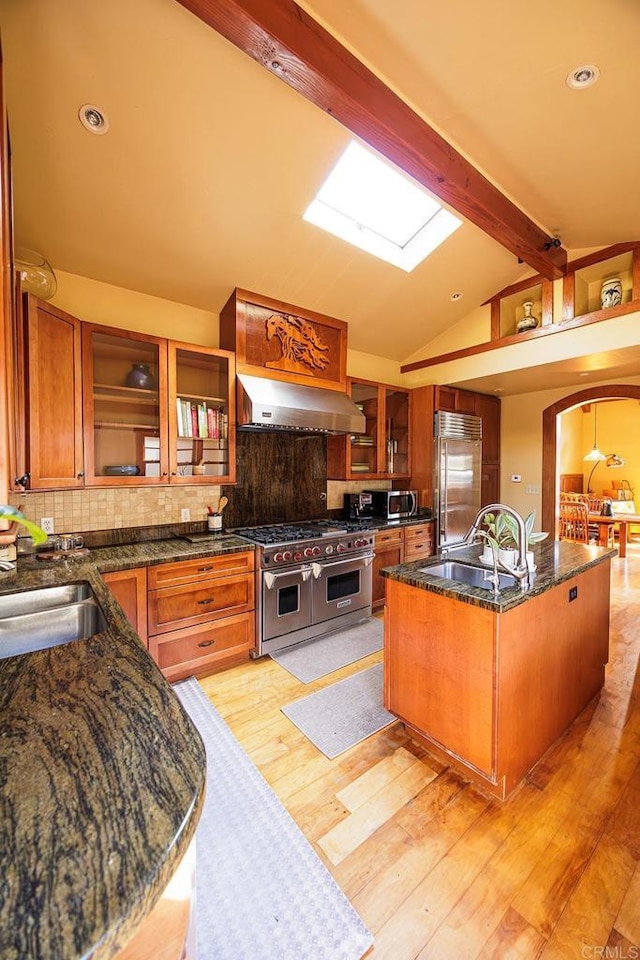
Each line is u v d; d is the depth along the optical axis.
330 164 2.30
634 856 1.48
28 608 1.77
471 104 1.92
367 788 1.80
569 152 2.18
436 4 1.46
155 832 0.57
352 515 4.27
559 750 2.04
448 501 4.55
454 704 1.83
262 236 2.72
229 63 1.75
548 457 4.97
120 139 1.99
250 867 1.44
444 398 4.55
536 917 1.28
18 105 1.78
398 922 1.27
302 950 1.19
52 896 0.48
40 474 2.11
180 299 3.15
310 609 3.22
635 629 3.52
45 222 2.35
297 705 2.41
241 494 3.56
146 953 0.61
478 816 1.66
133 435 2.81
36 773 0.68
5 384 1.11
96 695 0.94
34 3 1.48
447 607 1.84
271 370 3.29
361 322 3.94
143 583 2.45
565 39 1.54
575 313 3.45
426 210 3.01
